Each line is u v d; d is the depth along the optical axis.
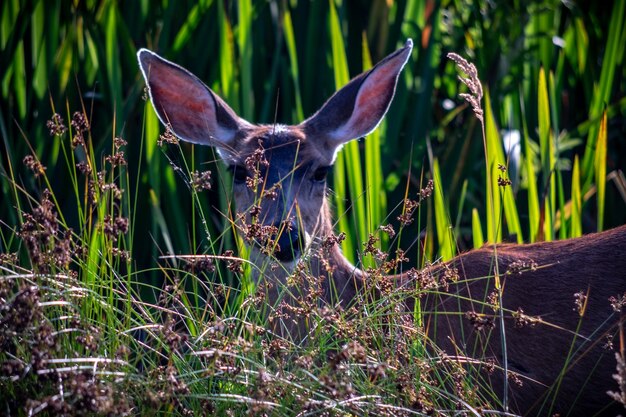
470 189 13.07
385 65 10.84
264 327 7.67
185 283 10.77
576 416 9.27
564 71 14.97
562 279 9.37
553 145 12.40
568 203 12.77
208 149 12.72
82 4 14.36
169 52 13.71
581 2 15.93
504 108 14.34
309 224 10.08
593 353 9.06
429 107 13.84
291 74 13.86
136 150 12.43
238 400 6.56
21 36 13.59
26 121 13.25
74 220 11.76
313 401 6.42
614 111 14.11
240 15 13.41
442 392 7.42
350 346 6.27
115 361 6.52
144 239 11.74
